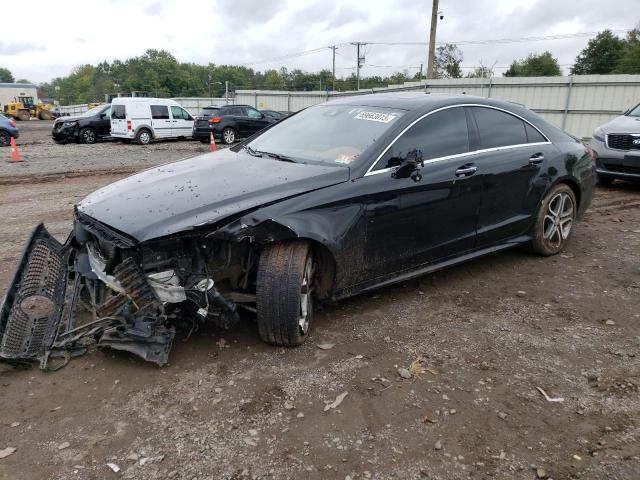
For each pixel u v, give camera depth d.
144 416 2.86
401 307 4.27
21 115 52.53
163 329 3.30
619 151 8.84
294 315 3.39
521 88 21.09
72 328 3.53
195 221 3.14
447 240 4.40
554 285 4.76
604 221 7.09
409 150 4.09
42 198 8.80
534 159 5.00
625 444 2.67
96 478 2.43
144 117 21.62
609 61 67.31
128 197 3.54
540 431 2.78
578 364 3.43
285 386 3.14
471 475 2.47
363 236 3.76
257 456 2.57
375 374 3.29
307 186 3.56
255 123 22.64
